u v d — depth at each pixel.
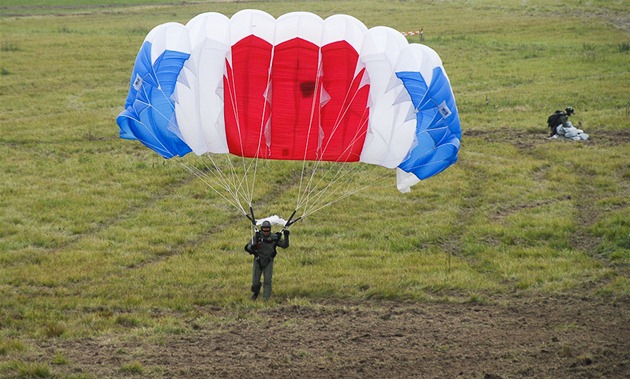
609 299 63.47
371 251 78.12
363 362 51.06
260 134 66.06
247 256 76.88
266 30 64.25
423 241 82.00
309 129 65.94
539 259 74.62
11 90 165.50
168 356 52.12
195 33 64.19
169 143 66.12
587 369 49.16
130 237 83.06
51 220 88.88
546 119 136.88
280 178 105.12
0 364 49.12
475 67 189.00
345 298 65.31
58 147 121.81
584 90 158.62
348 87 63.97
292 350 53.12
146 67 63.81
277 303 63.59
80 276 70.88
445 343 54.41
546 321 58.91
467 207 94.38
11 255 76.56
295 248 79.06
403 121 62.97
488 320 59.56
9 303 63.34
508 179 103.75
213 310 62.34
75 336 55.81
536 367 49.78
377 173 108.38
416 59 62.94
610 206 91.56
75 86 171.62
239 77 64.50
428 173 65.19
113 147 122.56
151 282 69.06
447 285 67.62
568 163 111.31
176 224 88.12
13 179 104.94
